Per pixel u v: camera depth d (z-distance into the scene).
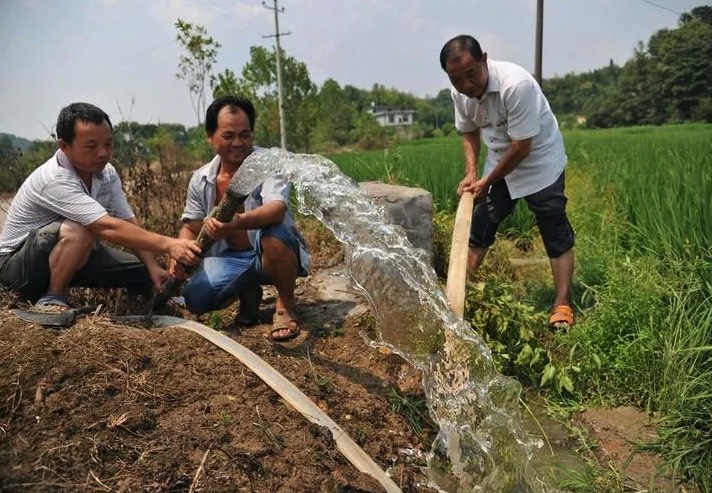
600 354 3.88
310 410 2.82
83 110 3.28
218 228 3.30
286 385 2.94
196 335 3.25
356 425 3.04
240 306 4.09
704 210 5.07
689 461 3.12
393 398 3.38
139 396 2.68
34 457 2.22
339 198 3.23
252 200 3.77
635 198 6.57
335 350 3.86
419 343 3.33
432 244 5.06
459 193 4.61
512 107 4.22
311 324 4.20
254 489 2.34
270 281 3.81
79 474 2.20
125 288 3.95
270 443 2.58
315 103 29.30
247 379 2.95
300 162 3.21
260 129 27.28
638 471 3.14
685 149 12.28
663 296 4.09
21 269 3.43
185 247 3.36
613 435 3.43
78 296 3.96
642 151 13.31
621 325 3.95
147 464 2.32
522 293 5.05
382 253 3.32
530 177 4.46
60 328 3.08
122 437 2.42
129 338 3.06
